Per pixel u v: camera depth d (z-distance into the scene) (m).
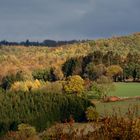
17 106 116.88
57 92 125.94
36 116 108.94
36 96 119.62
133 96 123.62
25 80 184.12
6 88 182.75
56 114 108.88
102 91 125.00
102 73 175.88
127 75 172.38
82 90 132.00
